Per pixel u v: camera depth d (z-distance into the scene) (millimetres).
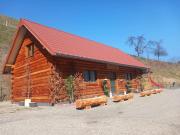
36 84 17422
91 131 7258
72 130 7512
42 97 16516
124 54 29344
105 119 9188
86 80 18438
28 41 19062
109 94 20531
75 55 16125
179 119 8672
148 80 29922
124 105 13750
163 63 78938
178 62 84625
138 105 13438
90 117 9875
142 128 7402
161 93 22359
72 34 23906
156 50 80938
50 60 16031
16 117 11039
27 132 7551
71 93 16203
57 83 15695
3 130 8000
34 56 18094
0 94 27469
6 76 31031
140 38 75688
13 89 21141
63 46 17031
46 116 10688
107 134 6852
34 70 17891
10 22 65250
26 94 18656
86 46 21562
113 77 22172
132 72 25609
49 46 15133
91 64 19000
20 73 20047
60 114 11195
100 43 28234
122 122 8430
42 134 7215
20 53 20281
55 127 8047
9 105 18922
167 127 7477
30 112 12703
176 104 12898
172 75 67312
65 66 16578
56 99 15430
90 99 13055
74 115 10672
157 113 10227
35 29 17688
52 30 20625
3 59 34344
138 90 25828
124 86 23453
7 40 43188
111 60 20656
